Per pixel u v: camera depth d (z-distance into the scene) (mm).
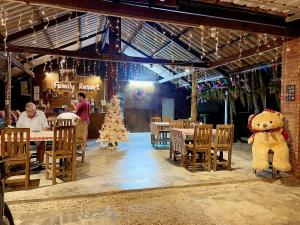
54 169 4410
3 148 3947
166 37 9367
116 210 3557
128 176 4957
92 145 8844
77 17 7648
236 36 7211
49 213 3426
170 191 4297
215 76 10906
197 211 3549
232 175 5129
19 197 3781
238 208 3658
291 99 5223
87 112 7789
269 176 5102
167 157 6844
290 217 3385
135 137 11391
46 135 4652
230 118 10422
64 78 12508
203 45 8758
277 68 7926
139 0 4117
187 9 4395
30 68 11688
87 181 4605
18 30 6844
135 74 13695
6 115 7277
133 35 10977
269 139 5059
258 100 9039
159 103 14211
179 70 12047
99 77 12898
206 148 5426
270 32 4945
